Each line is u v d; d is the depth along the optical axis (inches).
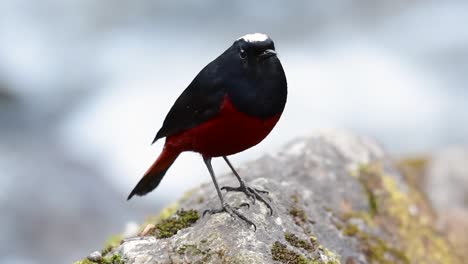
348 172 362.0
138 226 347.9
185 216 285.6
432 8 873.5
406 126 722.8
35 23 871.7
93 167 676.7
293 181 342.3
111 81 792.3
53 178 648.4
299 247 269.3
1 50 837.2
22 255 573.6
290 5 887.1
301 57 801.6
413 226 350.0
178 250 260.1
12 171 656.4
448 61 792.9
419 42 822.5
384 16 865.5
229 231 262.8
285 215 285.4
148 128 719.7
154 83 776.9
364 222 335.6
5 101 783.7
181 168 636.7
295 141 381.4
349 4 881.5
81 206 621.6
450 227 394.0
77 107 772.0
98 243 597.0
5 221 593.0
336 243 306.8
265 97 263.6
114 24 872.3
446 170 481.7
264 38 263.7
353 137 388.2
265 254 256.2
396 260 322.3
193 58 815.1
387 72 778.8
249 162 365.4
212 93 266.1
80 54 834.2
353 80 764.6
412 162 501.0
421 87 758.5
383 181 363.3
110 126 730.2
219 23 869.2
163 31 857.5
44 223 598.5
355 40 829.2
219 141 274.2
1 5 884.0
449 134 714.8
